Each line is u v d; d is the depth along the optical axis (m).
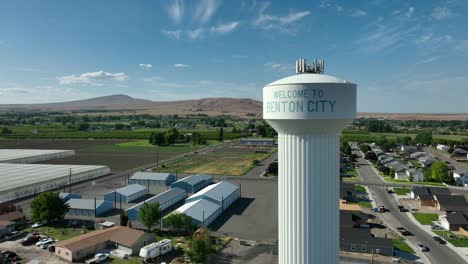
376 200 73.69
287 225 13.38
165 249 46.88
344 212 58.84
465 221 55.78
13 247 48.81
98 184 88.31
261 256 45.31
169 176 88.81
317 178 12.95
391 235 53.56
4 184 76.19
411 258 45.22
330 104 12.37
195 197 65.81
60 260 44.59
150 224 54.50
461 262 44.19
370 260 44.38
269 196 76.31
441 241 50.56
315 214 13.00
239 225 57.47
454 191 81.38
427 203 69.69
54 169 95.19
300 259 13.20
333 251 13.34
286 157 13.33
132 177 88.31
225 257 45.00
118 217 62.75
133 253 46.69
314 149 12.91
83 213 63.47
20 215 59.53
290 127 12.93
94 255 45.78
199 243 42.94
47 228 56.78
